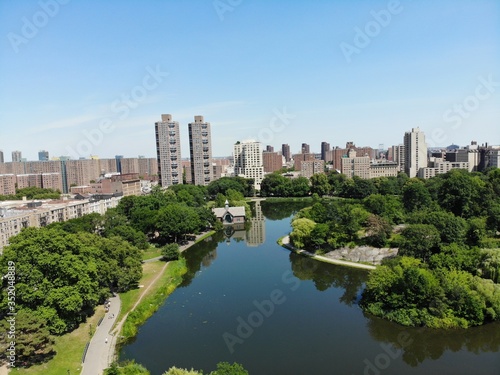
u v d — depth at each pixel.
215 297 101.88
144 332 82.38
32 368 64.94
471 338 78.38
